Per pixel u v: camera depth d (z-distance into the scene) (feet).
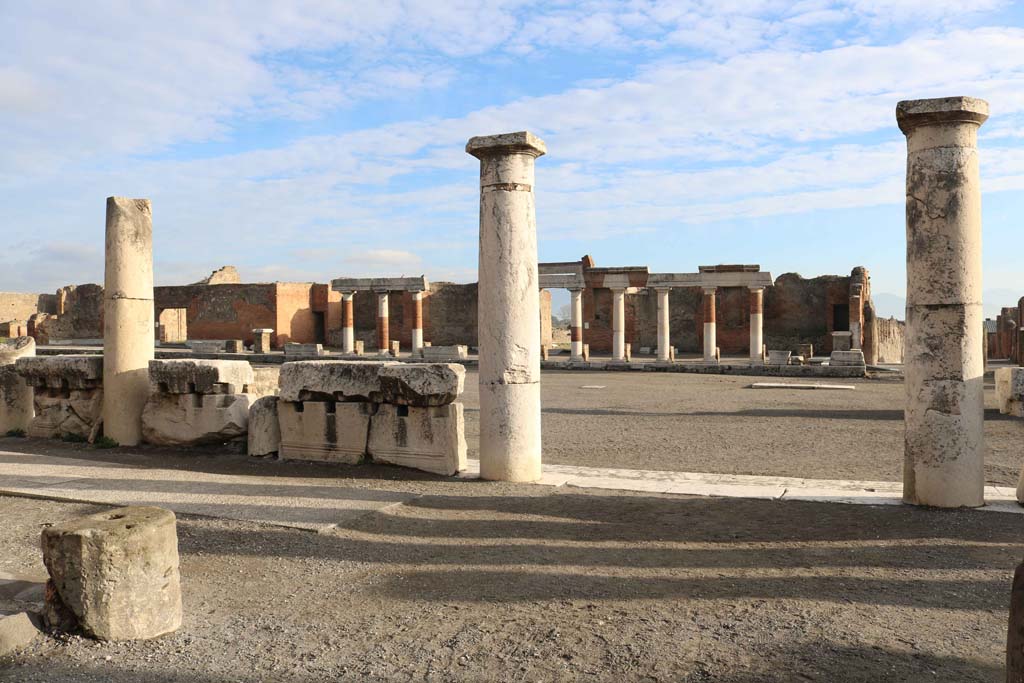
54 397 45.68
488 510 28.66
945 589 20.47
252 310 180.45
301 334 184.75
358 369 36.81
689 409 66.39
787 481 34.42
